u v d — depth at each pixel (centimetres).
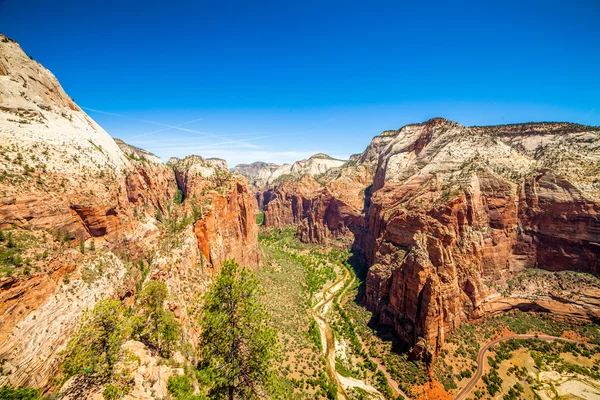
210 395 2698
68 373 2466
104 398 2320
